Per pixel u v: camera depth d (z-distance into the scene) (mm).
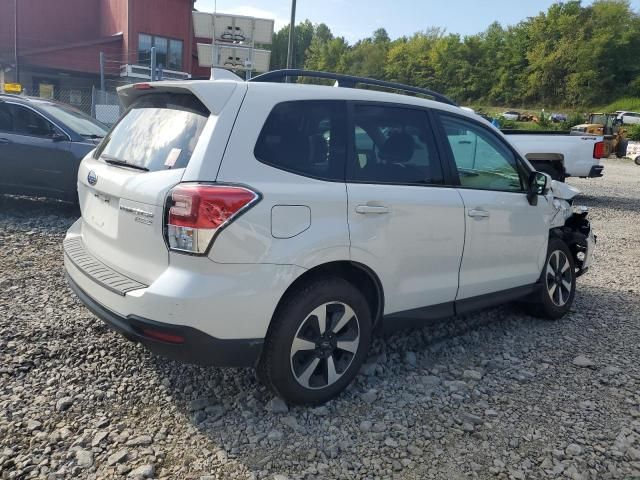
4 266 5785
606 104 86000
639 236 9570
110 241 3412
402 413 3414
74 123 8453
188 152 3049
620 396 3730
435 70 104125
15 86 18141
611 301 5820
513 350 4449
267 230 3002
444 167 3998
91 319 4492
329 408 3428
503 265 4457
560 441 3189
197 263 2875
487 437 3203
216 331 2926
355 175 3465
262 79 3469
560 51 88875
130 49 31344
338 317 3393
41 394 3404
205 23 13047
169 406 3357
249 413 3311
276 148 3180
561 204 5176
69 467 2770
